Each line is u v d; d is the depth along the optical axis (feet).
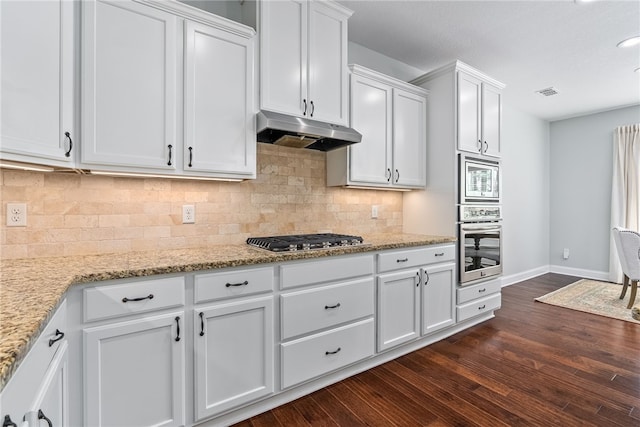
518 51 10.09
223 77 6.14
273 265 5.84
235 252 6.17
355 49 9.71
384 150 8.93
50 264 4.90
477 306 9.96
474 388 6.60
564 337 9.19
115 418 4.40
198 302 5.06
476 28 8.80
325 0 7.34
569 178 17.26
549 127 17.95
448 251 9.07
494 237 10.53
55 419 3.42
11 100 3.82
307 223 8.60
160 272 4.70
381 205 10.27
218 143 6.09
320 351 6.44
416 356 8.08
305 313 6.21
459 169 9.43
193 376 5.03
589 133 16.56
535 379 6.92
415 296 8.23
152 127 5.44
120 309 4.42
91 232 5.79
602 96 13.87
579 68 11.21
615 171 15.42
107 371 4.34
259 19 6.61
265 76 6.64
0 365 1.92
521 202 16.15
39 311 2.87
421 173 9.90
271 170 7.97
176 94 5.65
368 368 7.44
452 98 9.44
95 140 4.95
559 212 17.66
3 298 3.24
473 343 8.83
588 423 5.48
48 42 4.26
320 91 7.41
